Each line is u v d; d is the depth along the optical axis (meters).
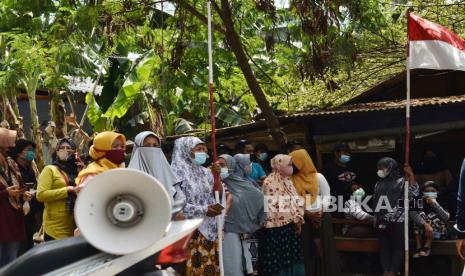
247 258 9.06
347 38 11.95
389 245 9.78
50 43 13.09
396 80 14.20
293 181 9.42
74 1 11.56
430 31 9.11
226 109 16.00
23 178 9.01
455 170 13.44
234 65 14.27
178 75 12.76
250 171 9.34
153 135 7.40
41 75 15.62
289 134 12.62
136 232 4.29
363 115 11.38
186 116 18.61
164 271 4.52
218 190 7.93
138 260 4.29
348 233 10.49
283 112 13.80
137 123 17.05
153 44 12.76
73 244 4.46
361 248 10.33
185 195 7.79
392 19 15.50
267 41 12.42
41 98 19.45
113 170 4.29
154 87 13.21
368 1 11.97
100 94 17.69
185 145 7.99
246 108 18.05
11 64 14.20
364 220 10.23
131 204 4.31
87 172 7.04
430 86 14.28
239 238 8.77
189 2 12.60
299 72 13.31
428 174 12.04
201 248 8.09
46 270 4.37
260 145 11.06
